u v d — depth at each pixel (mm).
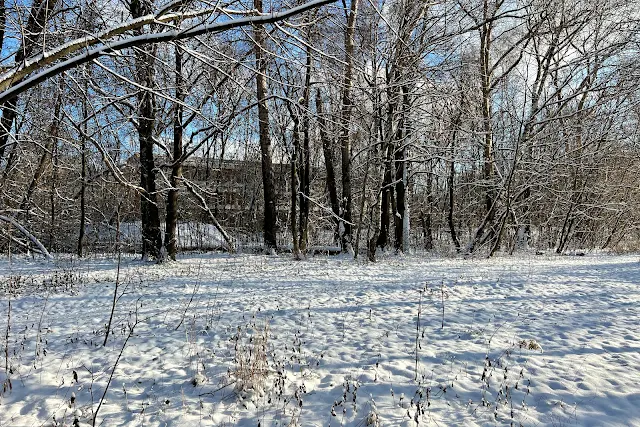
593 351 5324
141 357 5273
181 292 9008
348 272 12570
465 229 31031
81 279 10461
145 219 14156
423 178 29250
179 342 5781
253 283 10312
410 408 4008
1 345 5656
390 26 5137
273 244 18578
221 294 8906
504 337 5953
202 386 4512
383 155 16547
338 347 5613
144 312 7332
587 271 13320
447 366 4941
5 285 9680
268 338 5977
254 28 5117
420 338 5945
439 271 13023
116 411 4027
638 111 19656
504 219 19219
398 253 19391
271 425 3781
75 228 22734
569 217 25094
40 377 4695
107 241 21734
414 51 14352
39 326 6062
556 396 4148
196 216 26812
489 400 4133
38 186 16891
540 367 4836
